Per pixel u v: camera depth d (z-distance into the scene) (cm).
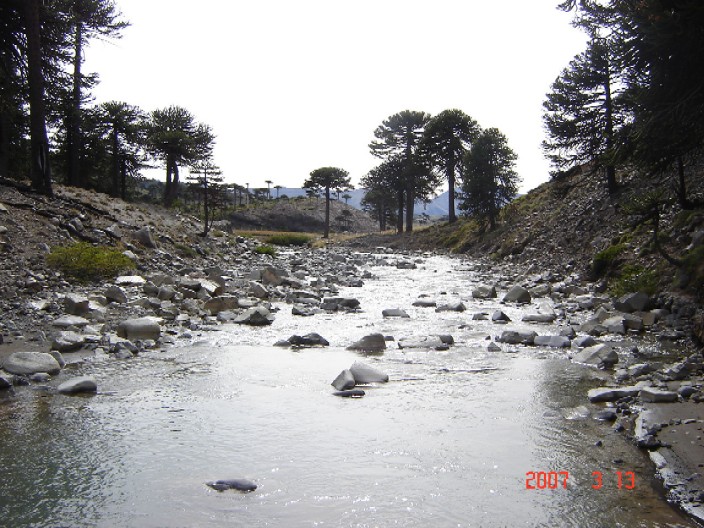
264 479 525
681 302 1313
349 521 446
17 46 2681
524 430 660
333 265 3238
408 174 7044
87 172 4169
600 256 1997
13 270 1473
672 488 500
